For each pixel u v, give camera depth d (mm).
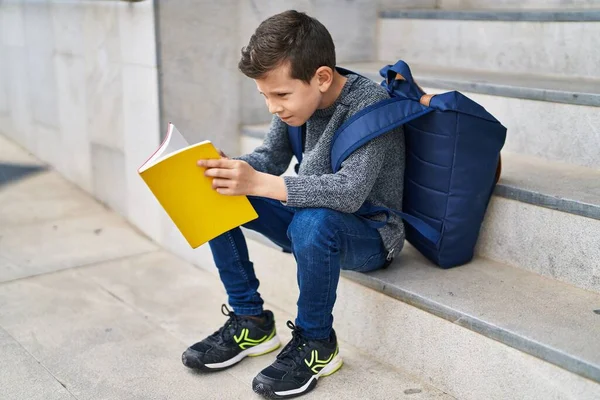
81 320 2146
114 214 3096
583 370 1434
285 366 1734
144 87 2594
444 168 1759
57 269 2535
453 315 1666
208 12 2539
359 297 1924
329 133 1728
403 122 1676
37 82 3539
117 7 2666
